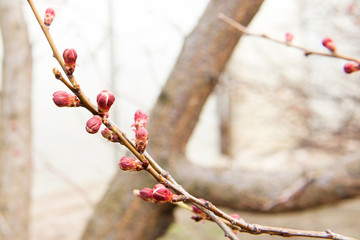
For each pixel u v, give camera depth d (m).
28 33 0.78
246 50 1.89
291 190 0.68
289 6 2.23
